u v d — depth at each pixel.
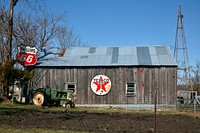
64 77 32.38
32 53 32.06
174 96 30.66
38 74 32.66
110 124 16.02
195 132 13.60
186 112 26.80
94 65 31.78
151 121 17.91
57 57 34.28
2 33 35.59
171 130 14.14
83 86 32.03
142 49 34.78
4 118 17.97
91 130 13.64
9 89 30.91
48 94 29.66
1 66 28.94
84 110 26.08
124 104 31.25
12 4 31.30
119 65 31.39
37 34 55.09
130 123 16.64
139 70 31.39
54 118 18.55
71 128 14.20
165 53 33.25
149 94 31.05
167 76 30.92
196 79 57.59
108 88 31.61
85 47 36.75
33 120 17.30
